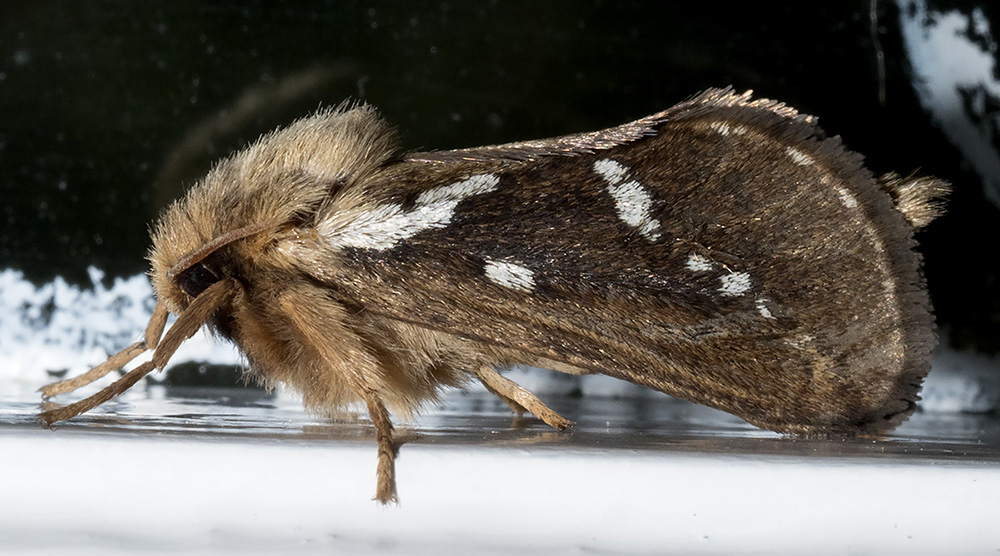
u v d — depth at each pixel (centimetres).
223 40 9
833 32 9
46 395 7
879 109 9
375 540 7
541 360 7
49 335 9
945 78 9
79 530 6
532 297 7
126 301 9
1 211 9
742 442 7
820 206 7
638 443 7
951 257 9
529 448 7
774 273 7
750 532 7
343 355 7
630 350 7
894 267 7
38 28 9
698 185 7
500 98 9
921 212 7
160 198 9
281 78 9
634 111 9
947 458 7
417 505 7
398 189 7
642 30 9
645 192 7
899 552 7
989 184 9
